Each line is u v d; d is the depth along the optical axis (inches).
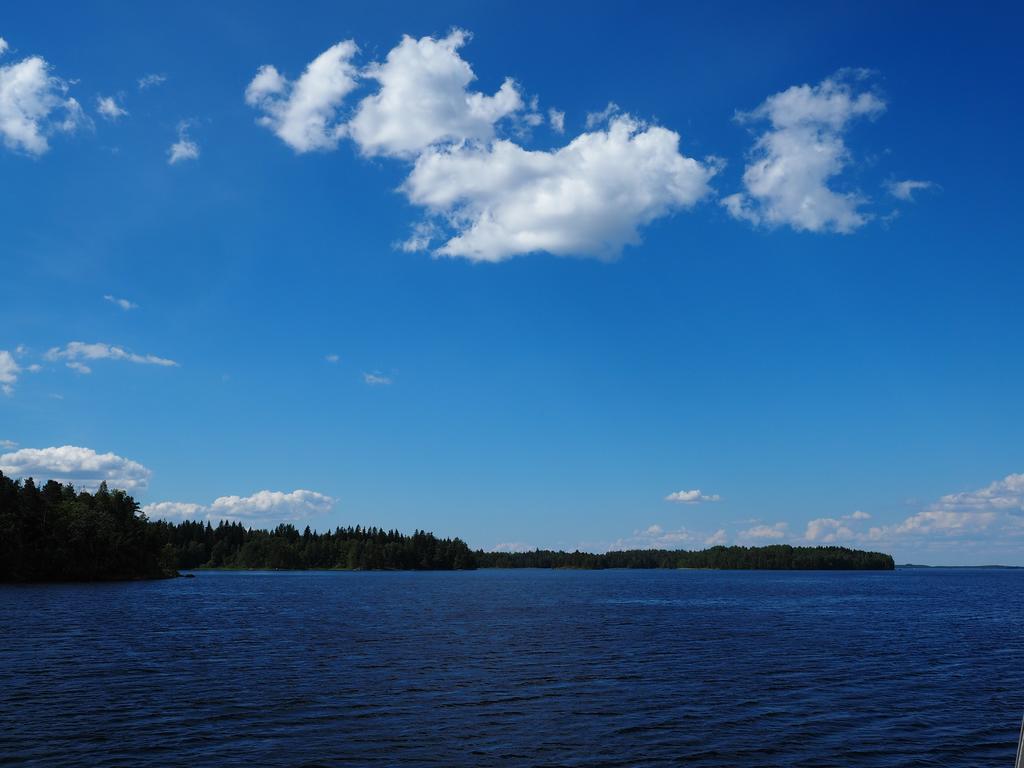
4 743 1114.1
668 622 3395.7
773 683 1683.1
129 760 1026.7
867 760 1059.9
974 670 1914.4
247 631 2883.9
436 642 2502.5
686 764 1031.6
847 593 6899.6
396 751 1083.3
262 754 1062.4
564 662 2009.1
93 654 2145.7
